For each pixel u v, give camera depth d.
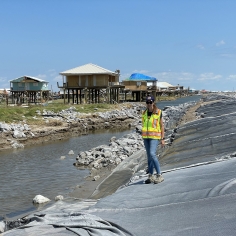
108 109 46.47
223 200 6.45
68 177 15.41
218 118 18.72
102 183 12.46
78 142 27.52
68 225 5.89
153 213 6.60
